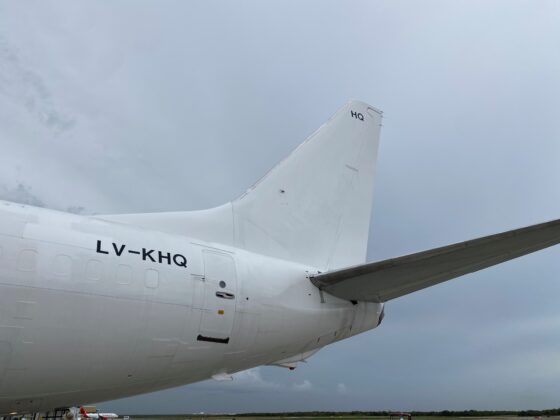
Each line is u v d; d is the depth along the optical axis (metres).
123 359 6.92
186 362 7.60
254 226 9.99
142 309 7.07
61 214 7.18
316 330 9.33
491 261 8.12
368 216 12.09
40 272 6.38
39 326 6.23
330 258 10.97
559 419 89.62
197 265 7.99
